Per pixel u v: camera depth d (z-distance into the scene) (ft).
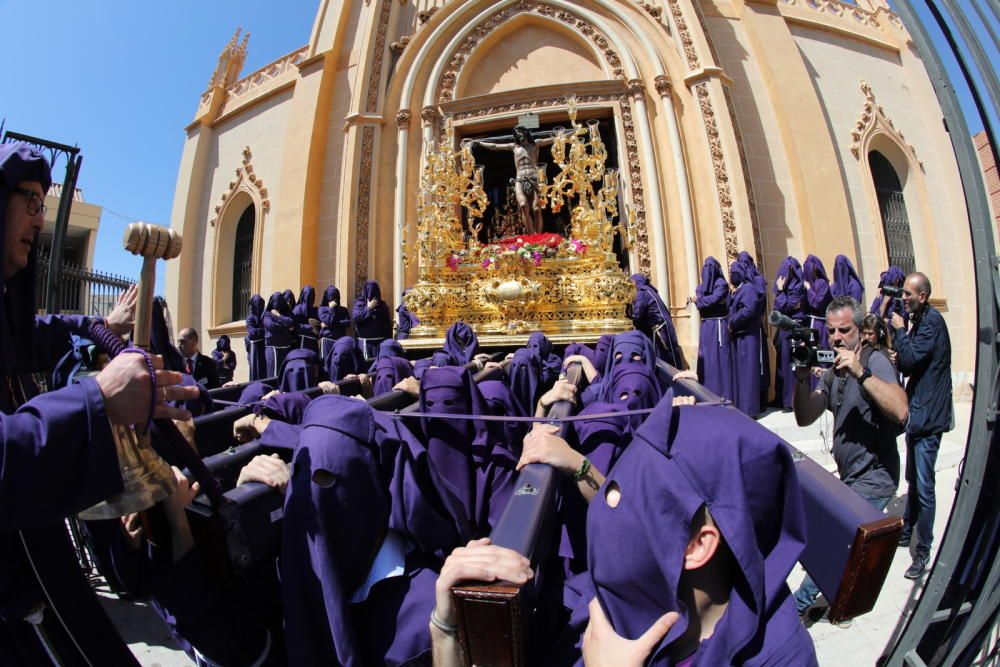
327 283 42.06
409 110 42.09
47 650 4.85
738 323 27.71
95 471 4.18
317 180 43.32
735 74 41.47
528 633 5.61
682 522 4.27
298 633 5.79
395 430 7.36
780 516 4.65
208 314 49.06
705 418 4.86
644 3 41.93
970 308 44.32
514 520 5.21
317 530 5.96
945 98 5.74
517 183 33.45
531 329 24.66
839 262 32.68
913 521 13.52
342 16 46.37
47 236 64.23
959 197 45.80
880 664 6.77
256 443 8.86
